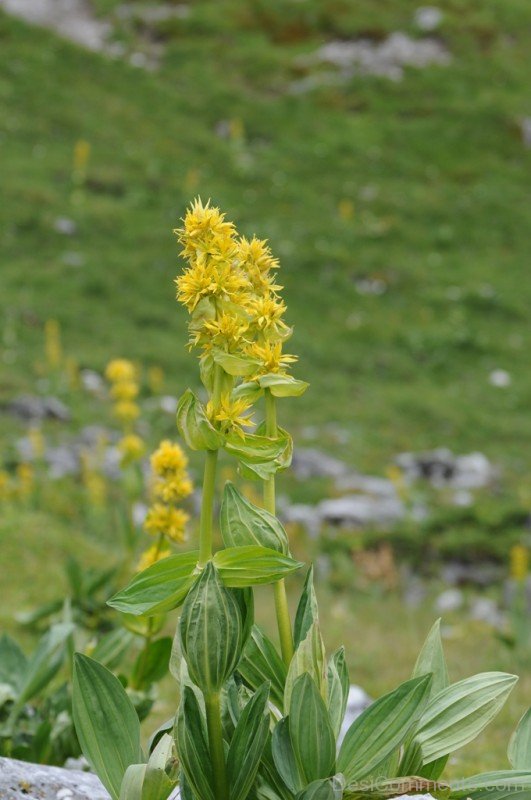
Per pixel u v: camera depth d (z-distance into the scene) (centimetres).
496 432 2411
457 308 2956
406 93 4119
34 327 2530
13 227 2958
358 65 4244
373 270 3092
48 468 1770
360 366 2653
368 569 1550
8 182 3136
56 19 4231
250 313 259
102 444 1667
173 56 4175
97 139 3525
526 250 3341
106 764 291
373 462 2173
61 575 1026
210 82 4034
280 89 4097
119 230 3056
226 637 256
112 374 980
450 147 3847
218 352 255
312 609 285
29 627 868
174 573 264
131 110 3747
